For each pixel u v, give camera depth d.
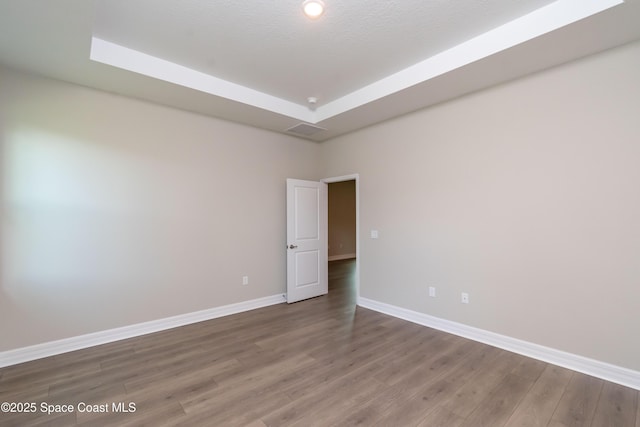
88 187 3.02
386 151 4.06
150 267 3.39
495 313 3.02
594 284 2.46
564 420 1.92
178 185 3.60
